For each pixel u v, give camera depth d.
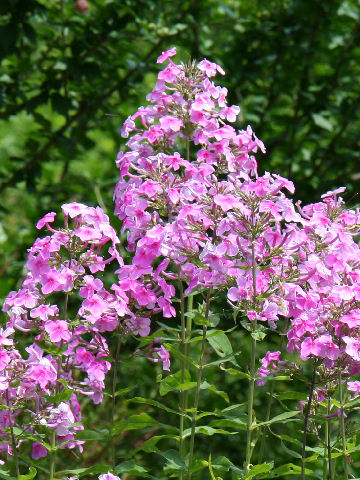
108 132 9.05
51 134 7.73
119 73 8.05
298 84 7.91
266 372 4.17
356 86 8.13
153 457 6.43
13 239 8.87
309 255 4.01
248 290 4.09
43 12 6.86
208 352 5.74
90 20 7.36
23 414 4.44
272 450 6.57
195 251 4.05
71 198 7.81
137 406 6.78
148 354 4.43
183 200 4.17
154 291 4.35
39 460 4.49
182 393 4.51
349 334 3.98
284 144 8.02
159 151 4.56
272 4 7.90
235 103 7.91
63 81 7.39
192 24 7.41
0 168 8.30
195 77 4.56
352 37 7.87
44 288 3.95
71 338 4.12
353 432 4.44
